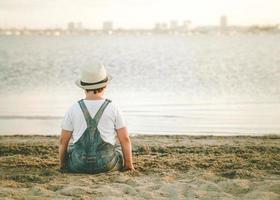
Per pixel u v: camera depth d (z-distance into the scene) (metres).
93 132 5.83
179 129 11.68
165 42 168.88
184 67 41.97
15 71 36.25
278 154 7.82
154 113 14.37
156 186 5.45
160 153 8.17
